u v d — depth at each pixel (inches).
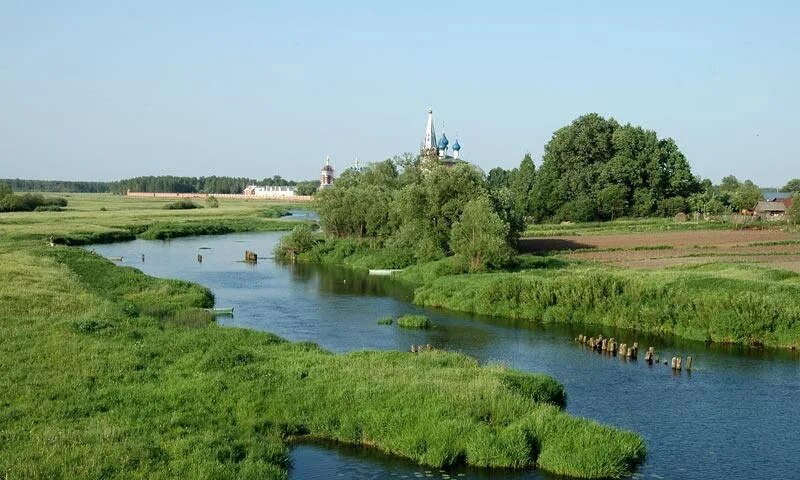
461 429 960.3
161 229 4874.5
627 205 5093.5
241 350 1280.8
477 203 2635.3
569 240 3686.0
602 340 1614.2
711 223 4554.6
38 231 4077.3
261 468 834.2
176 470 802.2
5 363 1155.3
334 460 939.3
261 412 1039.6
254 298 2314.2
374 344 1621.6
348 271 3115.2
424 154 5137.8
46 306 1619.1
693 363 1485.0
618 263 2731.3
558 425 977.5
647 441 1019.3
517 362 1482.5
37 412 958.4
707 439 1031.0
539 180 5265.8
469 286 2236.7
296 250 3646.7
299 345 1412.4
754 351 1609.3
